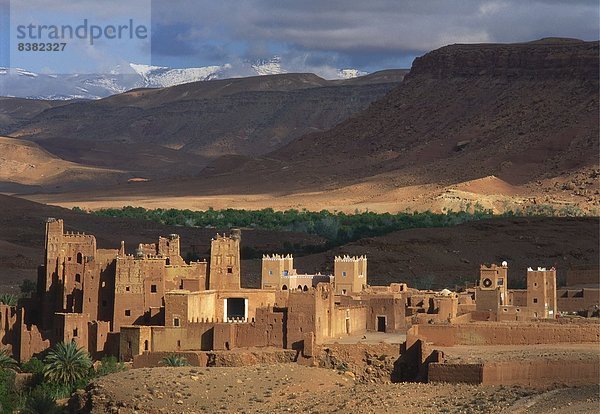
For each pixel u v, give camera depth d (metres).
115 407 170.12
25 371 196.38
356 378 193.62
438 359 190.88
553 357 191.12
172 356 194.88
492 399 171.00
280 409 168.88
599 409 163.50
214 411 168.50
